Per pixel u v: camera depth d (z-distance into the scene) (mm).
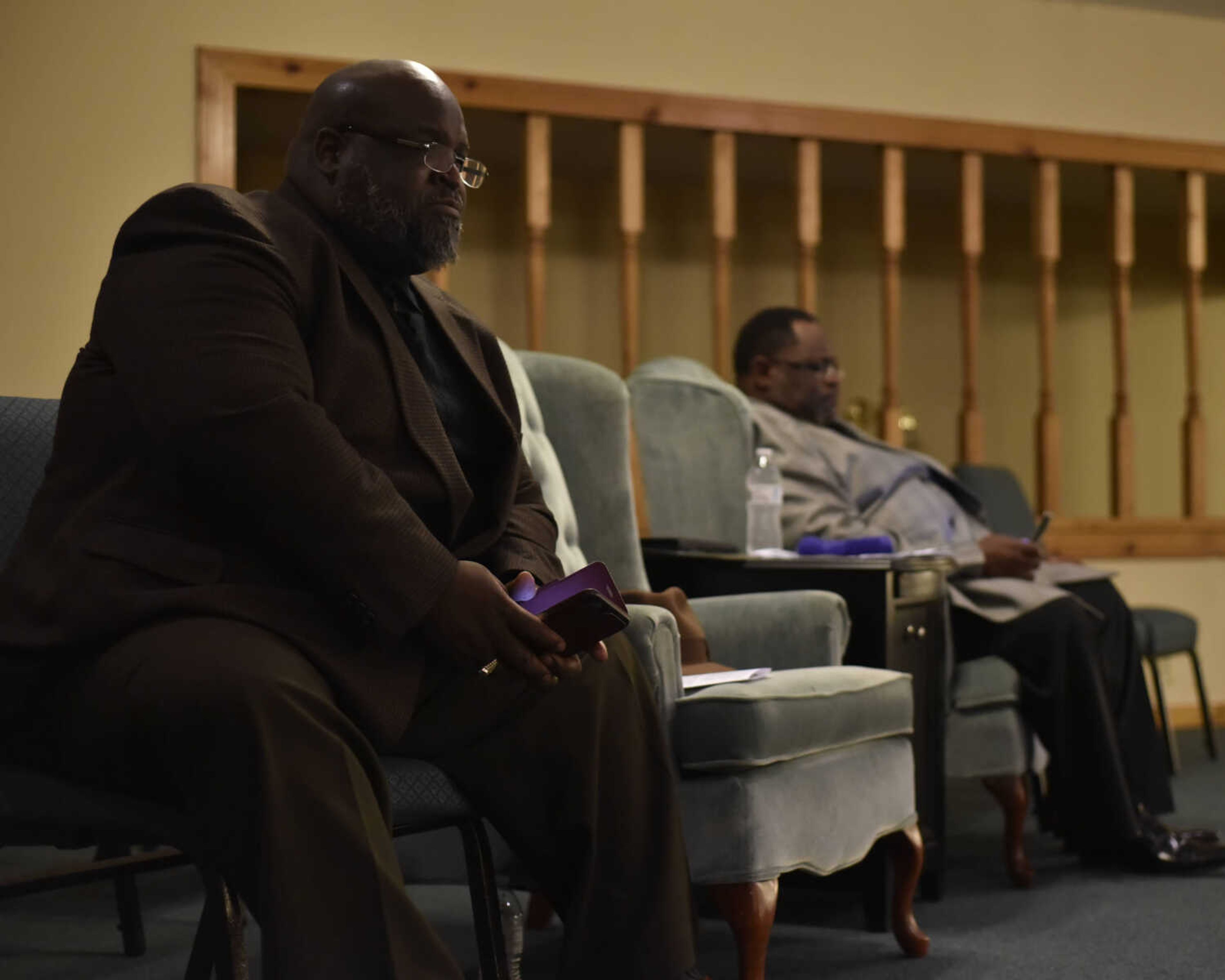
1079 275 7035
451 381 1828
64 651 1387
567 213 6219
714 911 2779
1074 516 6996
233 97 4234
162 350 1438
